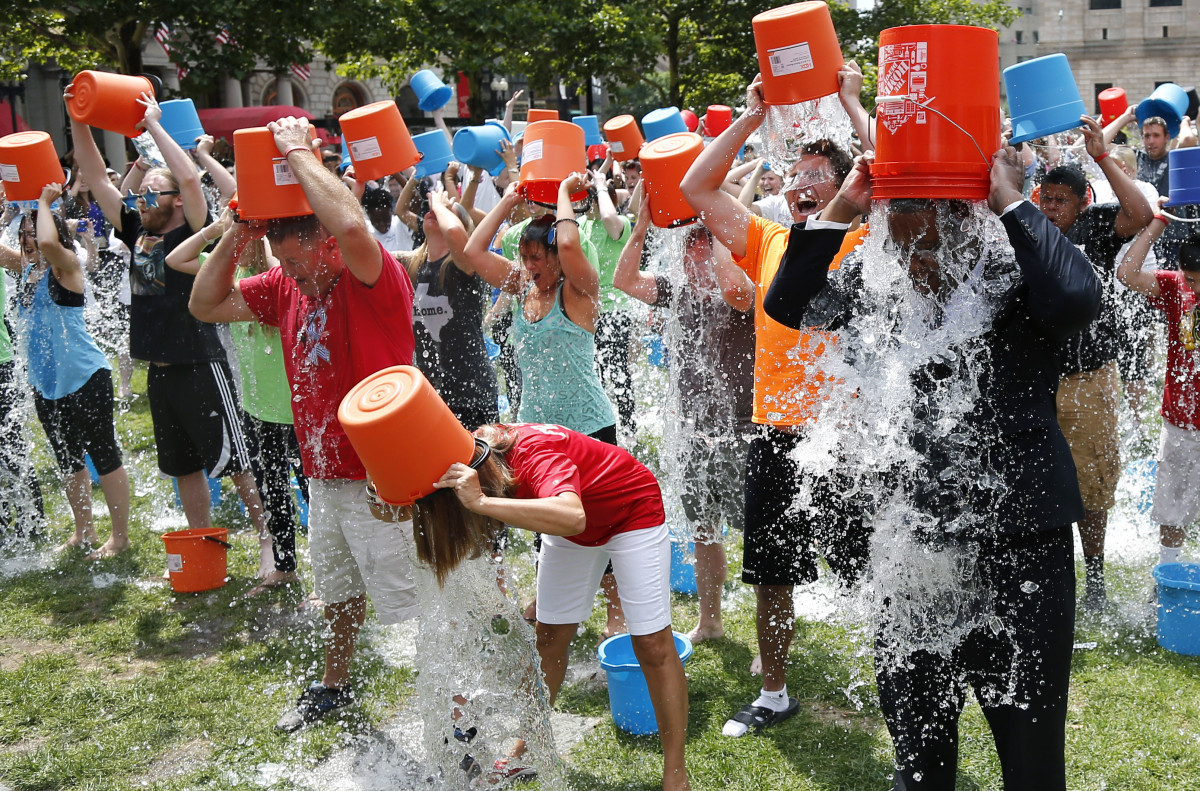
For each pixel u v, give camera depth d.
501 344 4.93
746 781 3.12
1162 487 4.31
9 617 4.79
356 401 2.37
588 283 3.68
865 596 2.62
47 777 3.36
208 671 4.12
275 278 3.61
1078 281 2.09
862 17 21.58
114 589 5.10
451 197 5.05
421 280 4.71
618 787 3.12
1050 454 2.26
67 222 5.60
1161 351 5.51
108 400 5.51
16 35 17.39
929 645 2.43
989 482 2.27
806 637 4.11
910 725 2.46
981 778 3.06
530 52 18.83
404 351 3.44
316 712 3.66
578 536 2.94
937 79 2.10
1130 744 3.18
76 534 5.77
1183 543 4.58
